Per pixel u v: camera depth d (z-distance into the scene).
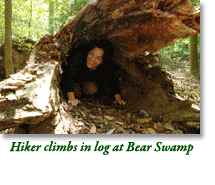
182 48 10.30
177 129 2.99
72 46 3.71
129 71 4.13
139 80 4.04
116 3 2.87
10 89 2.18
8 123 1.86
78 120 2.71
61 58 3.43
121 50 3.85
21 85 2.25
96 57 3.78
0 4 6.47
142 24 2.94
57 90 2.72
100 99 4.20
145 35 3.17
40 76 2.55
